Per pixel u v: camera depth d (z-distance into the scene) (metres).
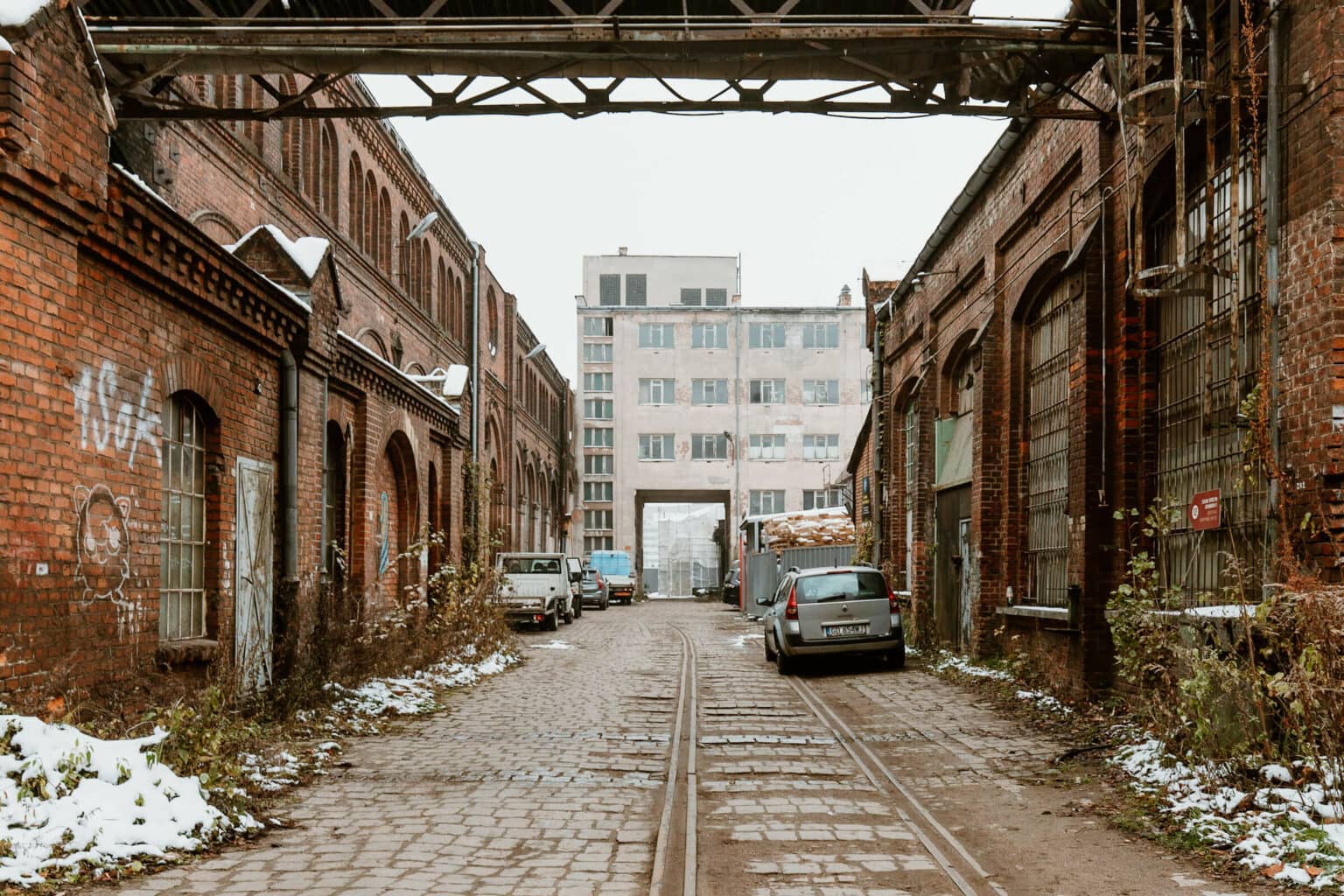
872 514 24.75
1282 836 5.99
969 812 7.42
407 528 19.17
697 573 84.75
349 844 6.45
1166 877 5.76
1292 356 7.87
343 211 24.39
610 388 65.00
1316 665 6.43
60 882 5.33
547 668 18.08
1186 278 9.84
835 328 64.31
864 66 9.87
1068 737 10.13
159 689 8.37
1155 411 10.90
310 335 12.43
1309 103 7.70
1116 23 9.11
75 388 7.52
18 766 5.91
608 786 8.29
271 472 11.60
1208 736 7.38
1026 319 15.09
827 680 15.84
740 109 10.52
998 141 14.82
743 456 63.62
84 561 7.61
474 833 6.75
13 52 6.61
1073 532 12.20
